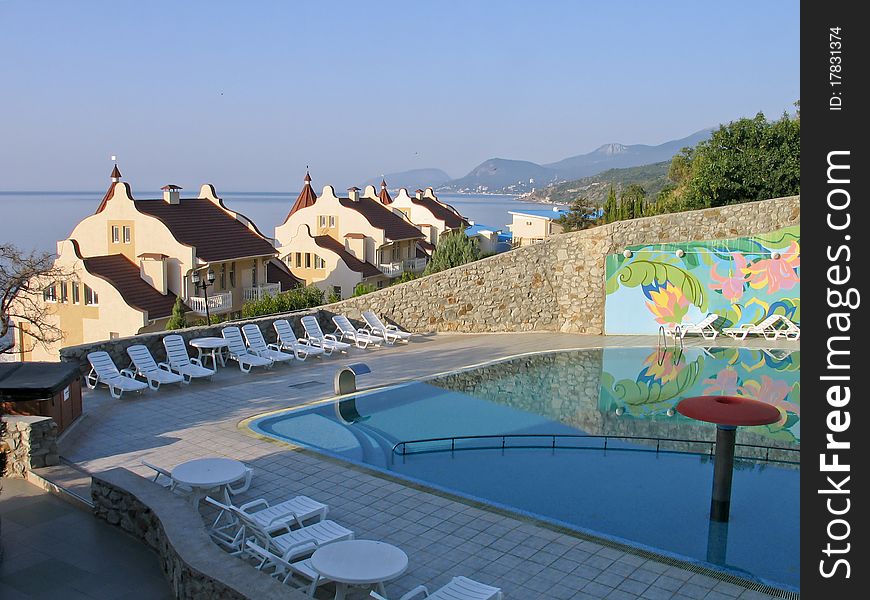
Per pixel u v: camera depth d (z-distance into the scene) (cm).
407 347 2156
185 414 1427
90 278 2919
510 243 6222
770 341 2217
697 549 908
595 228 2361
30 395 1066
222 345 1778
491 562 826
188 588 689
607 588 769
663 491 1109
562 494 1094
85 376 1619
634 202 3550
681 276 2308
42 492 1035
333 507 978
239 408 1481
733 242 2264
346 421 1445
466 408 1572
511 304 2419
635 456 1271
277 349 1958
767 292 2262
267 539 785
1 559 827
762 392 1708
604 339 2283
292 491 1033
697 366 1947
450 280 2366
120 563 823
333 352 2062
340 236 4631
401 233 4756
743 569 853
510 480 1152
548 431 1420
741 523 988
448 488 1084
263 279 3603
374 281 4378
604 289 2364
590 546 871
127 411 1441
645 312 2344
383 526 919
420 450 1293
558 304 2438
